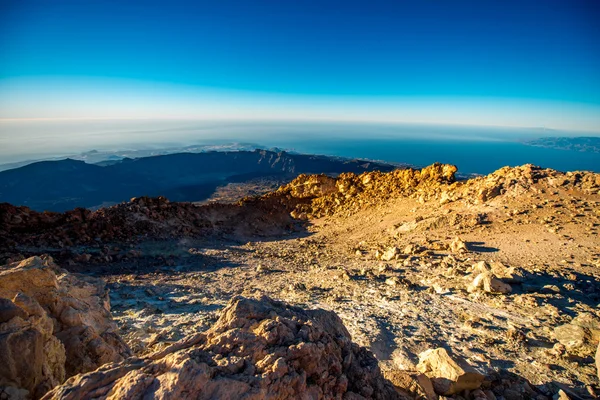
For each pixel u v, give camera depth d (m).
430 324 13.62
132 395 4.32
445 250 25.44
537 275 18.02
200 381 4.57
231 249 33.84
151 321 13.50
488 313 14.42
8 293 7.09
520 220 28.27
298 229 46.44
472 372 8.57
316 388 5.61
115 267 25.08
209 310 15.31
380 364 10.45
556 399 8.68
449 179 44.62
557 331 12.29
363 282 19.86
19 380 5.29
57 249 26.75
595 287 16.44
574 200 29.70
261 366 5.29
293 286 19.61
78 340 7.26
